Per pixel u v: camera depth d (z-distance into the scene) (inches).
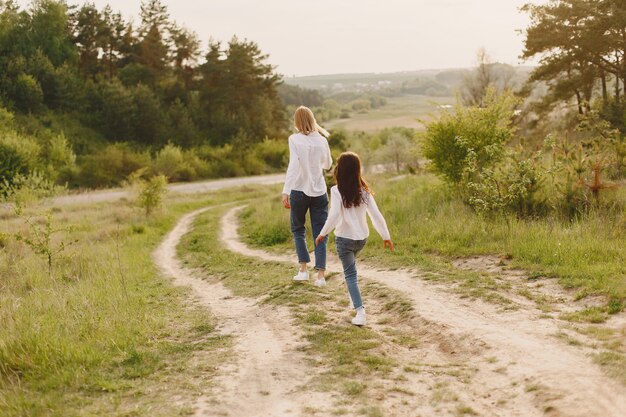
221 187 2001.7
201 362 197.8
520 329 210.5
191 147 2994.6
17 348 201.6
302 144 280.1
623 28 1211.2
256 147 3110.2
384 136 3774.6
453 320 228.5
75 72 3277.6
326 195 288.8
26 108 2842.0
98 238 736.3
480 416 146.8
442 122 560.7
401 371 180.5
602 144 554.3
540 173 419.2
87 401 163.2
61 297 311.9
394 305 261.9
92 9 3518.7
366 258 395.2
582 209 398.6
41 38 3267.7
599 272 273.3
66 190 1718.8
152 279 436.5
